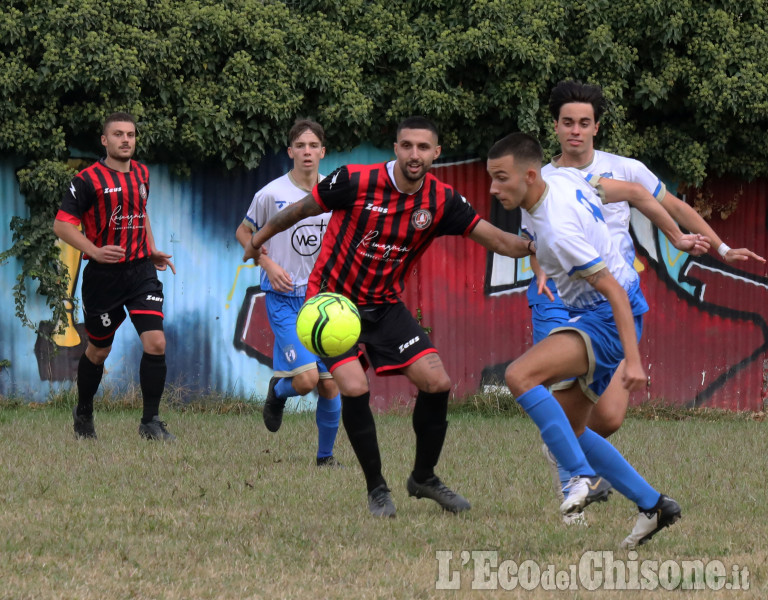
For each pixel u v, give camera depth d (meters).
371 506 9.05
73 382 18.56
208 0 18.41
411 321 9.34
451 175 19.80
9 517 8.48
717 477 11.59
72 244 12.73
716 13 19.20
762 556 7.71
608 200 8.91
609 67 19.30
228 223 19.17
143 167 13.59
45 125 17.52
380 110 19.28
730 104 19.02
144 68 17.47
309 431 15.38
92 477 10.38
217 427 15.46
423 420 9.12
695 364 20.78
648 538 7.91
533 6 19.05
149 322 13.51
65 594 6.36
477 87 19.28
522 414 19.47
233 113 18.55
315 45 18.73
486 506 9.61
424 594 6.59
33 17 17.19
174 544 7.78
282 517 8.80
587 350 8.07
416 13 19.41
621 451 13.75
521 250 9.06
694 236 8.99
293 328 12.50
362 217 9.07
